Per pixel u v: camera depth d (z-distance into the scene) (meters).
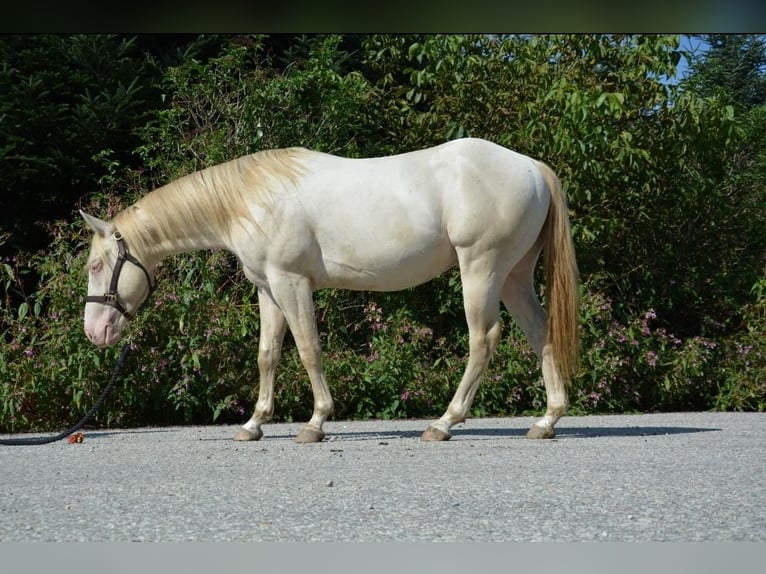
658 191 10.11
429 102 10.73
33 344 7.66
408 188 5.53
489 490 3.53
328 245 5.57
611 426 6.95
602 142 8.98
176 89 10.98
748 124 12.22
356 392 8.39
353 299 9.15
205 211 5.66
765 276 10.25
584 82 9.73
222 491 3.56
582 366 8.69
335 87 10.32
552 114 9.41
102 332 5.78
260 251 5.57
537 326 5.88
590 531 2.73
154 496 3.45
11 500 3.38
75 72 10.82
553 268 5.64
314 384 5.67
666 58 9.75
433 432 5.59
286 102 10.08
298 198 5.55
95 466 4.51
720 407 9.34
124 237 5.75
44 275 8.20
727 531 2.73
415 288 9.29
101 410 7.73
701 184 10.20
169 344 7.71
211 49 11.65
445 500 3.29
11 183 10.30
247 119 9.74
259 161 5.69
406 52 11.15
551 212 5.69
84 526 2.85
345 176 5.61
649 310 9.25
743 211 10.95
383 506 3.17
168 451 5.23
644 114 9.93
